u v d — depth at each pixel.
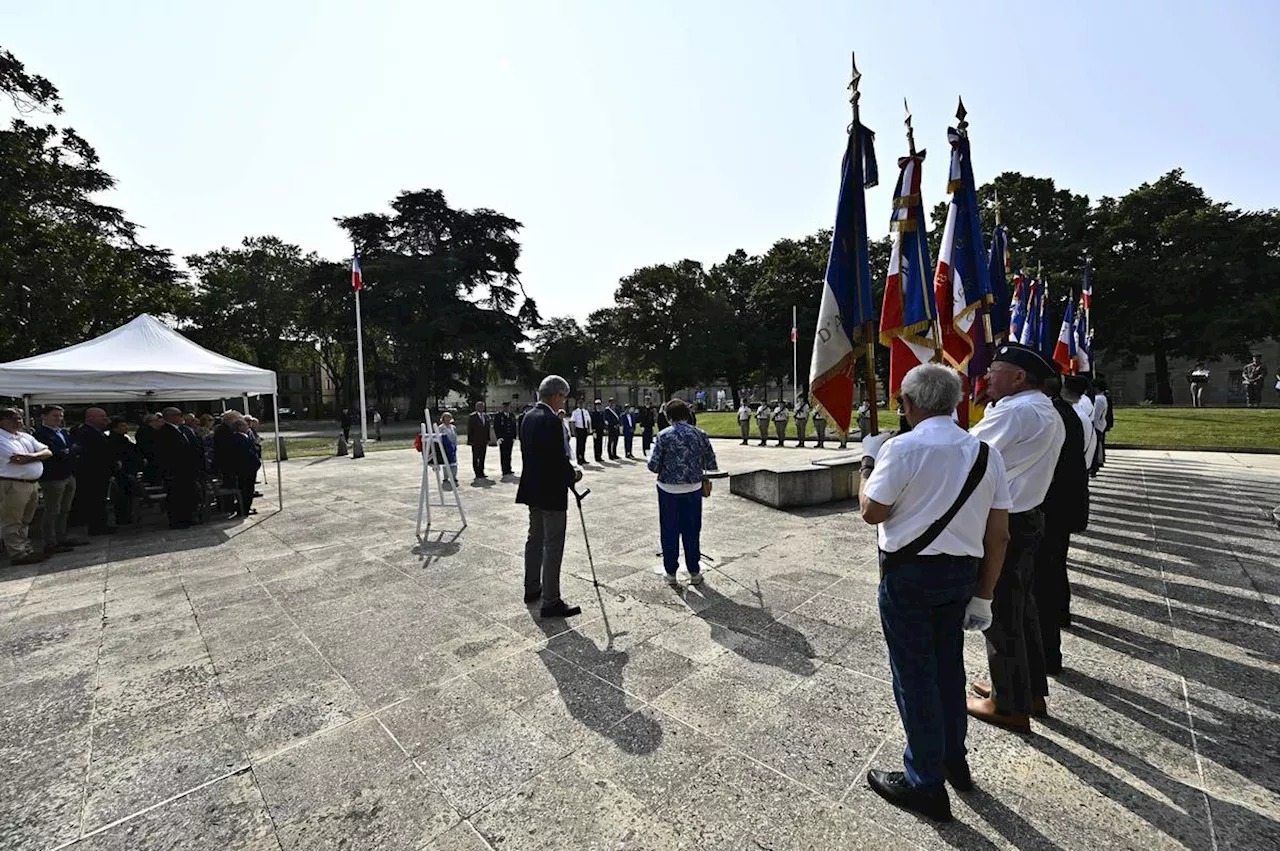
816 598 4.25
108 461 7.12
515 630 3.75
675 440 4.48
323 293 43.75
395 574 5.09
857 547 5.73
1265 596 4.08
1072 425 3.06
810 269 42.72
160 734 2.62
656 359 47.28
